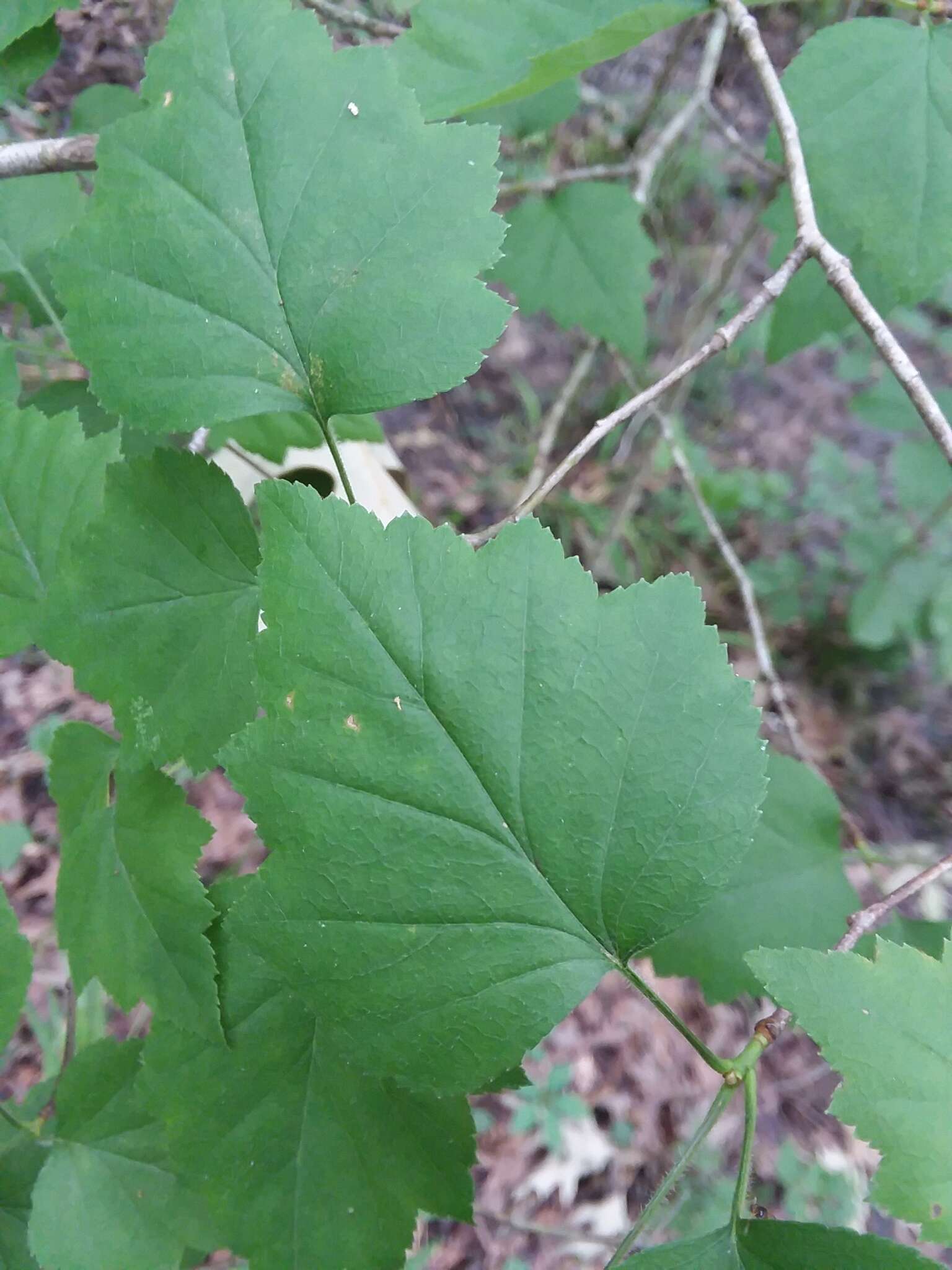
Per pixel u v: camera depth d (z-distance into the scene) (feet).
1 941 0.54
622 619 0.41
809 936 0.70
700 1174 1.48
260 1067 0.52
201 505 0.52
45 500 0.55
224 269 0.47
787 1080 1.60
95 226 0.47
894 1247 0.41
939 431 0.54
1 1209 0.64
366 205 0.46
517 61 0.62
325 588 0.41
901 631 1.76
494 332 0.46
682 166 1.87
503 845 0.42
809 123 0.62
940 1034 0.42
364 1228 0.52
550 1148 1.51
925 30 0.62
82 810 0.57
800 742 0.89
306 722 0.41
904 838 1.77
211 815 1.58
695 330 1.58
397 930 0.42
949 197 0.61
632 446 2.02
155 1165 0.60
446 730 0.41
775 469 2.03
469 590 0.41
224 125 0.47
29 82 0.66
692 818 0.42
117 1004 0.53
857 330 1.76
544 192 1.00
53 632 0.51
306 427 0.91
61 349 0.82
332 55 0.47
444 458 2.04
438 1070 0.43
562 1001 0.43
